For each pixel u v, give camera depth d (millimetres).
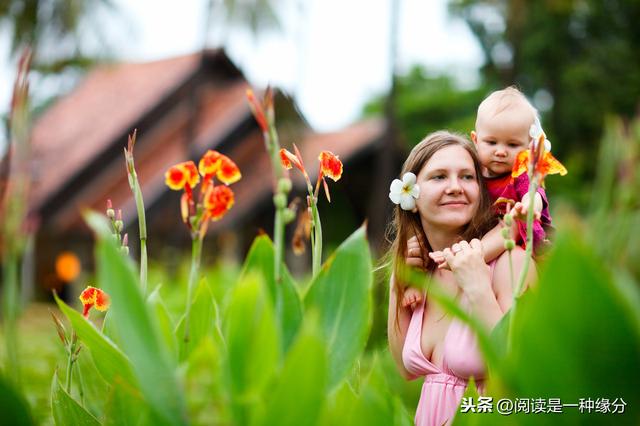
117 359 1416
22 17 13312
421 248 1983
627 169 1724
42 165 13867
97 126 14797
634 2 20969
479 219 1886
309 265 13164
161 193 13008
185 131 14523
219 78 15609
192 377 1218
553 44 20969
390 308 2078
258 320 1140
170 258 13258
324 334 1413
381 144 14398
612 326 1004
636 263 1679
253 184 14508
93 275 12094
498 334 1390
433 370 1847
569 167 18391
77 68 14609
